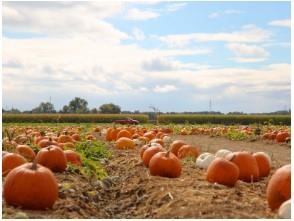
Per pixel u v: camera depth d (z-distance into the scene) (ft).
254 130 32.71
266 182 11.23
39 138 16.44
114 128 24.72
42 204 7.75
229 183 10.15
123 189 11.01
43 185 7.76
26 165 8.04
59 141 17.56
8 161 9.78
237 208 7.87
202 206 7.88
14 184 7.72
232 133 29.68
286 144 24.85
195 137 31.81
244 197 8.91
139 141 20.47
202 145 24.03
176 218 7.43
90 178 11.54
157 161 11.37
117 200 10.35
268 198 7.98
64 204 8.27
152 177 11.17
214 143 26.07
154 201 9.07
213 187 9.75
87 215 8.31
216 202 8.19
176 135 34.27
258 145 24.94
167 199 8.82
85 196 9.55
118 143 18.90
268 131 32.48
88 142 17.44
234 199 8.63
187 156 14.17
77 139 20.86
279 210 7.24
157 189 9.87
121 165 14.35
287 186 7.77
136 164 13.61
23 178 7.74
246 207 7.96
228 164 10.27
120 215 8.83
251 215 7.38
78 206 8.36
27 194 7.66
